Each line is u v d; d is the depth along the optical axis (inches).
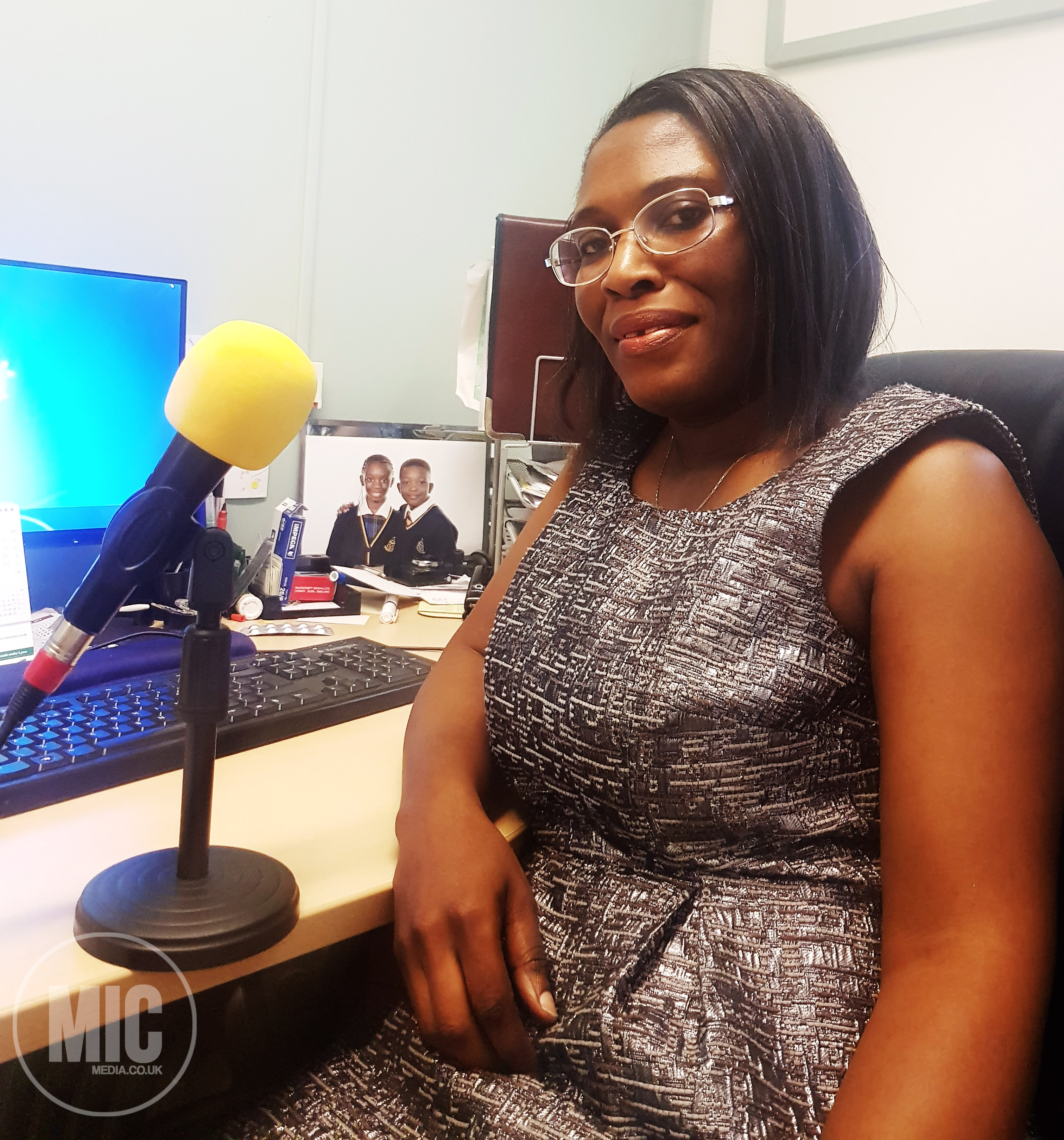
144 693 31.6
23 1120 28.5
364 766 29.5
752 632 23.8
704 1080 20.8
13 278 38.8
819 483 24.1
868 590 23.4
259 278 58.1
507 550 57.5
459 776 26.9
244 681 34.2
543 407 54.5
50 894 20.5
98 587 19.0
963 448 23.2
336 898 21.1
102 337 42.3
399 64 63.5
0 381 38.7
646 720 24.2
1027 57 61.9
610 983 22.8
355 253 63.1
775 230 26.1
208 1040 30.5
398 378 66.9
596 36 74.8
